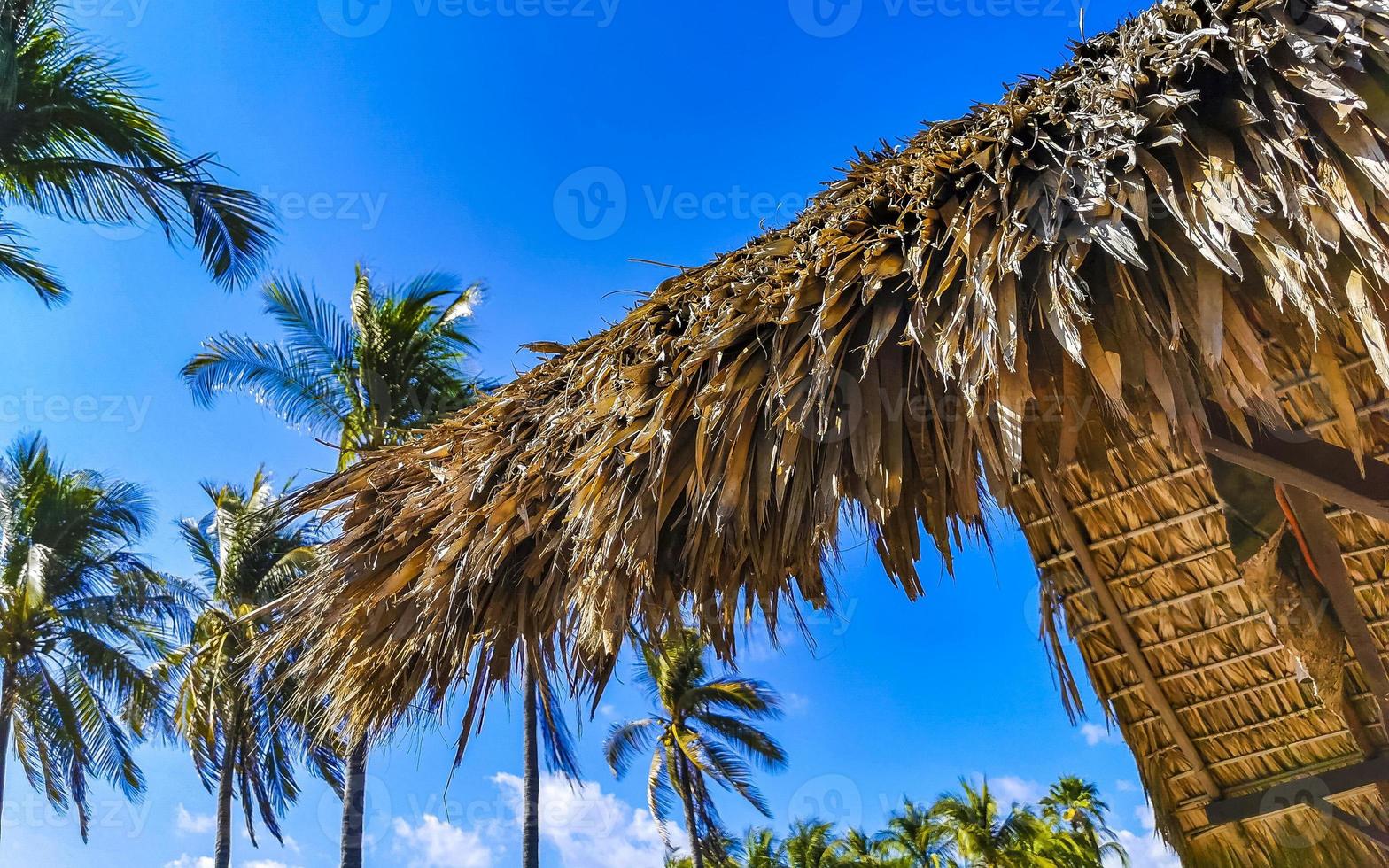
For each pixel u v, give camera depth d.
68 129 8.56
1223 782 3.05
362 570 2.86
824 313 1.93
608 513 2.17
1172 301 1.71
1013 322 1.68
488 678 2.71
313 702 2.99
